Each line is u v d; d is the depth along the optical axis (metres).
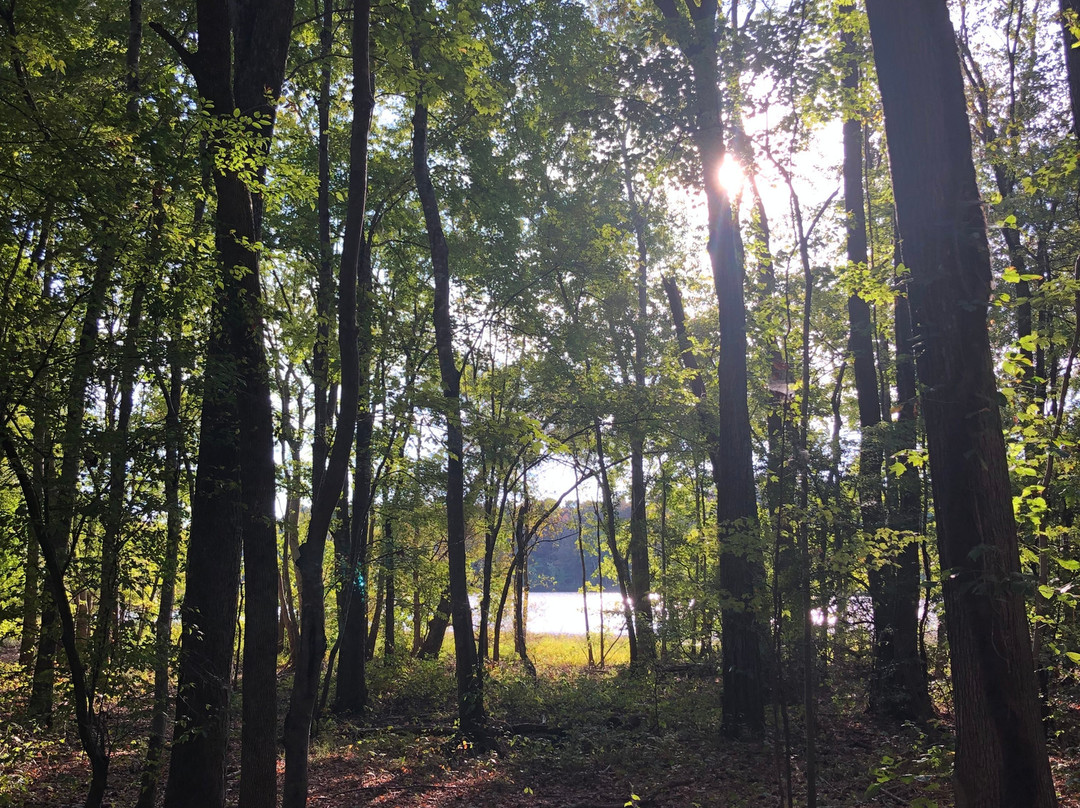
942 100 4.47
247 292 6.45
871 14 4.77
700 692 13.14
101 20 9.27
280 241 12.12
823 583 5.97
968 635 4.13
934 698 11.68
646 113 8.02
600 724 12.12
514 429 10.19
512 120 14.73
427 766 9.97
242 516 6.22
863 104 9.41
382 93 12.92
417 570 16.88
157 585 6.39
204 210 8.59
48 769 8.88
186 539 7.66
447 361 11.73
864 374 12.89
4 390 5.14
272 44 7.44
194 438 6.93
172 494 6.27
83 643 5.70
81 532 6.07
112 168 5.53
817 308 14.27
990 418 4.20
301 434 12.14
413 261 16.33
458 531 11.60
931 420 4.41
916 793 7.31
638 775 9.02
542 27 13.97
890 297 8.75
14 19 6.82
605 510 21.91
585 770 9.55
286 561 18.72
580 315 16.66
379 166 14.10
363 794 8.66
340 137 13.57
